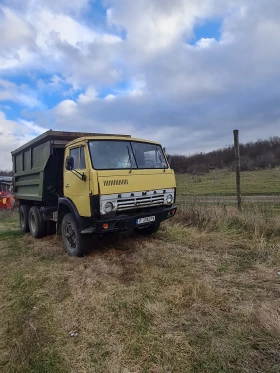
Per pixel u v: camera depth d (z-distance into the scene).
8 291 3.89
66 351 2.52
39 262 5.02
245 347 2.39
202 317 2.87
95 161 4.56
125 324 2.86
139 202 4.79
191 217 7.02
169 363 2.29
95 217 4.39
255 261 4.36
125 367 2.28
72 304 3.35
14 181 8.65
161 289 3.56
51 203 6.74
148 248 5.20
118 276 4.07
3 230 8.63
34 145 6.70
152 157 5.42
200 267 4.21
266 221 5.89
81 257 5.04
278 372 2.11
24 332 2.85
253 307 2.99
